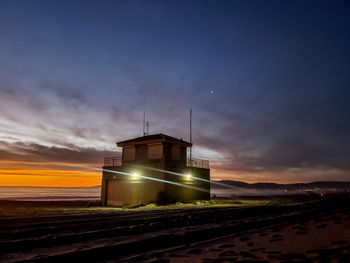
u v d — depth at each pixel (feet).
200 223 43.21
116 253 23.80
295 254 20.81
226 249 24.22
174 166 105.40
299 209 73.92
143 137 118.32
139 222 43.57
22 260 18.94
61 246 25.50
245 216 55.72
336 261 17.83
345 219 43.75
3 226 36.58
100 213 63.00
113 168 114.52
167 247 27.32
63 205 110.63
